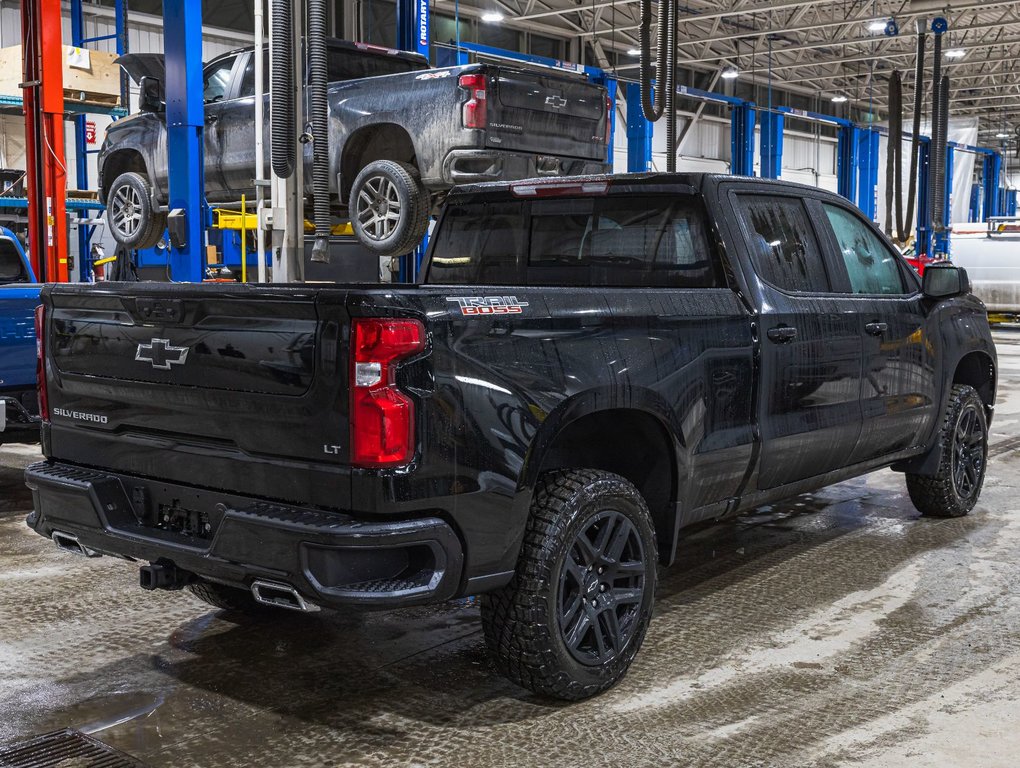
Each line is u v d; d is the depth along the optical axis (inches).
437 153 294.0
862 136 1021.2
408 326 108.3
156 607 171.9
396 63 359.9
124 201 379.6
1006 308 847.1
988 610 168.9
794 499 255.3
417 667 145.1
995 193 1311.5
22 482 275.1
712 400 148.3
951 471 224.8
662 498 146.3
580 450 147.9
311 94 241.0
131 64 369.4
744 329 154.6
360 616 167.2
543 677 125.0
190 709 130.8
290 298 110.6
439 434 110.8
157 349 124.6
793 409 166.2
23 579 187.8
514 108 294.8
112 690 137.0
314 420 110.4
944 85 596.7
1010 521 231.1
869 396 187.2
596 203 170.1
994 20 1192.2
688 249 160.6
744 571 192.4
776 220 171.2
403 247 310.0
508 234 181.0
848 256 188.7
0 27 747.4
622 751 118.0
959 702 131.8
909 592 178.7
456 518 113.2
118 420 131.2
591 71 697.0
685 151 1380.4
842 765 114.3
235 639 156.6
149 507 129.7
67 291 135.3
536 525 124.0
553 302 125.4
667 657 148.0
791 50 1212.5
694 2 1079.0
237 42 925.8
